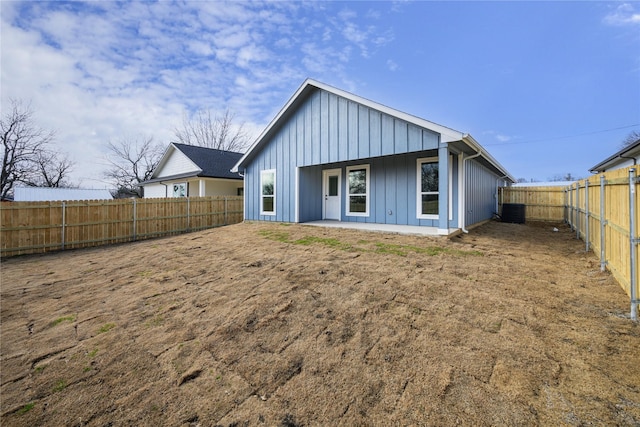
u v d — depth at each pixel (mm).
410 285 3834
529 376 2104
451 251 5555
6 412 2102
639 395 1886
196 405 2086
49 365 2666
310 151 9203
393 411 1879
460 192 7926
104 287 4750
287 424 1855
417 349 2494
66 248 8500
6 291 4719
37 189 20516
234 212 13336
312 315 3213
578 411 1782
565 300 3377
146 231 10297
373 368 2303
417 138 6895
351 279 4129
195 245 7418
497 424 1724
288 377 2295
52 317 3699
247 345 2779
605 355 2318
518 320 2914
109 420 1998
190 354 2717
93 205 9055
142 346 2912
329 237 7082
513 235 8242
